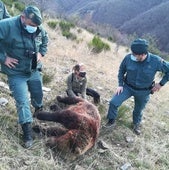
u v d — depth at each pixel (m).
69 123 5.24
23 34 4.89
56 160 5.00
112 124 6.23
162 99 8.87
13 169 4.64
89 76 8.52
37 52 5.14
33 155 4.95
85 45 11.66
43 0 19.27
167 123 7.20
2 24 4.84
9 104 5.77
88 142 5.12
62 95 6.72
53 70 7.84
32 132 5.44
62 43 10.93
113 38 26.69
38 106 5.82
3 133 5.09
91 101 6.90
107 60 11.51
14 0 17.59
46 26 13.25
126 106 6.96
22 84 5.12
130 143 5.99
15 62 4.98
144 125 6.73
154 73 5.89
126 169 5.34
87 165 5.19
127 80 6.07
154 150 5.92
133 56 5.88
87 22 34.41
